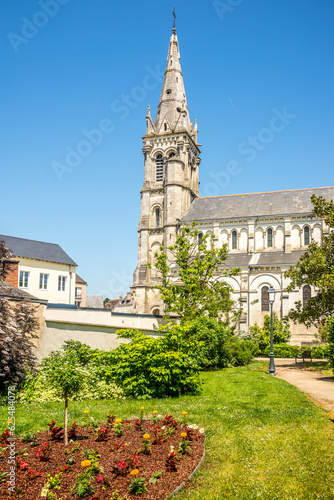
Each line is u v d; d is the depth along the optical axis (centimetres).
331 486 879
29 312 1742
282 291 5353
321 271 3159
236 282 5578
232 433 1220
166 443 1080
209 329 2888
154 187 6956
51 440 1080
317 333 4972
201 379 2234
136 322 3167
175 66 7456
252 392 1889
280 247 5997
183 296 3691
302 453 1060
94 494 791
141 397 1677
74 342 1917
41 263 5103
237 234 6219
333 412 1509
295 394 1844
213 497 822
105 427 1193
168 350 1878
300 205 6100
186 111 7312
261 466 980
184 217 6631
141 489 805
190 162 7200
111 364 1858
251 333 4797
